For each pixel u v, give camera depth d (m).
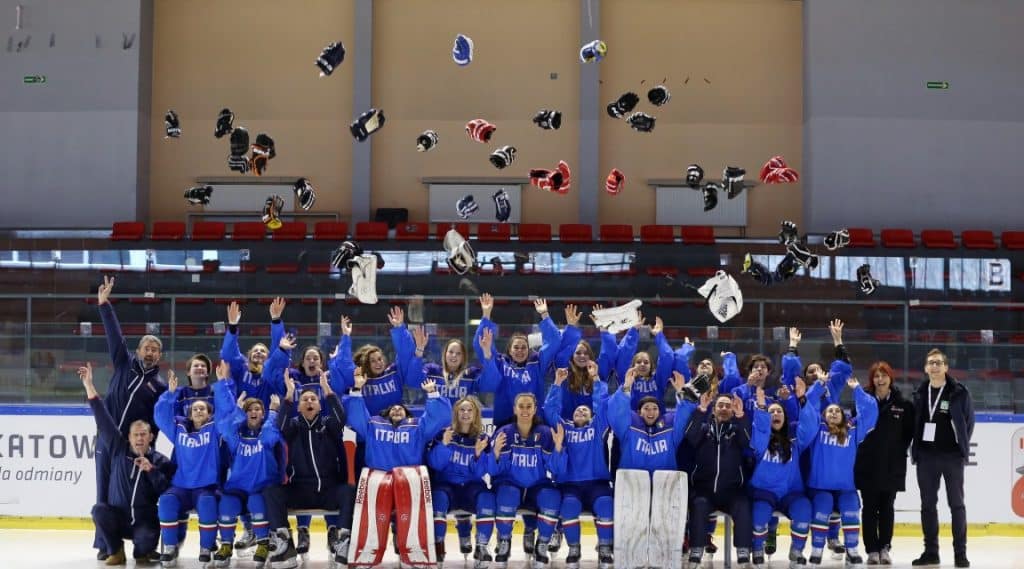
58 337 13.29
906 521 12.53
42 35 21.20
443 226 20.42
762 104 21.78
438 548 9.92
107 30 21.17
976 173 21.16
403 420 9.95
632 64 21.78
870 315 18.08
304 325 13.45
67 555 10.89
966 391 10.41
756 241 19.73
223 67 21.77
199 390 10.61
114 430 10.23
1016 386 13.11
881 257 19.14
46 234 19.84
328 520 10.41
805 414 10.09
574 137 21.72
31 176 21.09
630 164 21.77
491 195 21.62
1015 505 12.69
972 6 21.30
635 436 9.98
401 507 9.64
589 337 13.91
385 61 21.78
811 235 20.33
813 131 21.12
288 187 21.73
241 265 19.25
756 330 13.31
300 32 21.83
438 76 21.78
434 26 21.80
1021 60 21.28
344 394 10.60
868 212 21.03
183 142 21.75
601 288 19.09
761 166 21.75
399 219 21.17
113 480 10.30
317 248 19.45
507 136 21.73
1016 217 21.16
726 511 10.05
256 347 10.88
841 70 21.19
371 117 11.68
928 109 21.17
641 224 21.70
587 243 19.67
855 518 10.13
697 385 9.94
